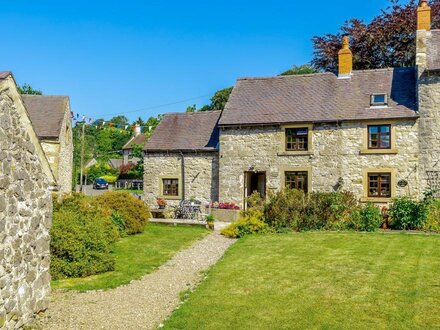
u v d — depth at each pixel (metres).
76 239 11.08
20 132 7.36
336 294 9.24
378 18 32.19
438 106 19.44
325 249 13.47
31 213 7.71
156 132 26.22
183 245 14.98
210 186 23.88
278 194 18.53
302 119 21.48
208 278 10.79
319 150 21.27
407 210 16.89
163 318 8.25
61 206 13.56
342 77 23.20
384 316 7.97
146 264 12.23
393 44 31.73
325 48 33.06
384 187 20.30
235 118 22.84
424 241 14.22
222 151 23.00
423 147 19.61
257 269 11.47
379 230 16.78
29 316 7.57
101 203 16.47
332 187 21.00
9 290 6.87
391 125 20.14
